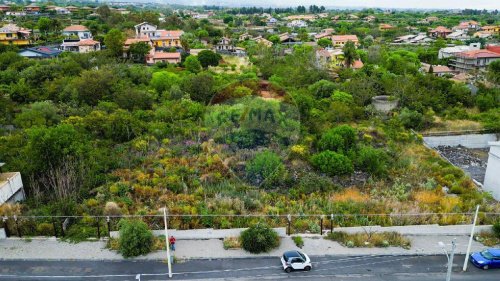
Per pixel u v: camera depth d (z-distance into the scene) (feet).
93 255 72.95
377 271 70.59
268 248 75.46
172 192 93.66
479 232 82.58
